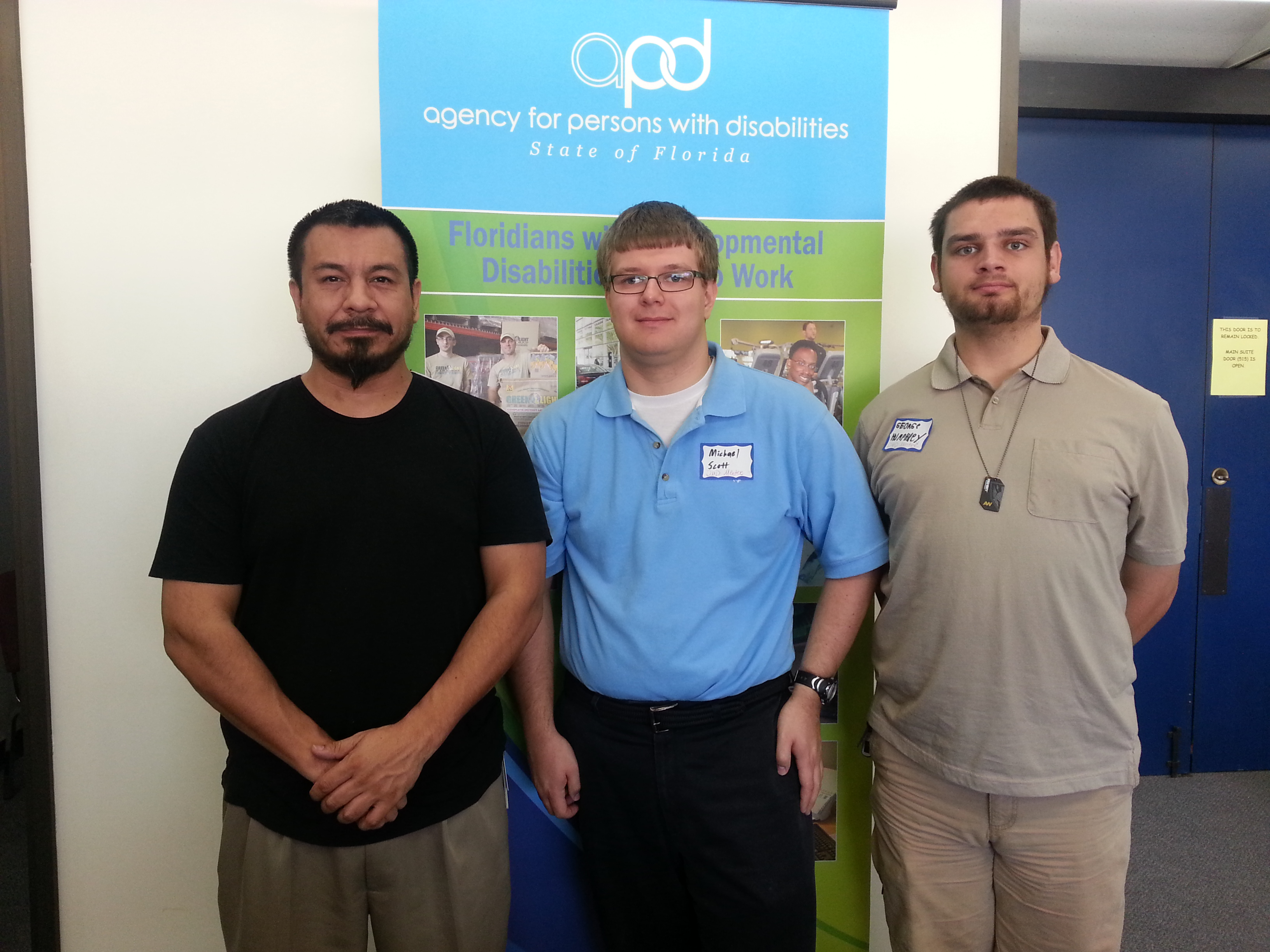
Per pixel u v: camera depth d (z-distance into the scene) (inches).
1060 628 45.1
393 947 44.1
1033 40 83.6
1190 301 92.1
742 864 46.3
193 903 60.2
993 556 45.9
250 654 41.1
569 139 57.3
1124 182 90.0
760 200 58.9
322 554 41.9
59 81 55.2
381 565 42.3
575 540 51.2
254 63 56.7
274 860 42.6
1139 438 45.9
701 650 47.0
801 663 53.2
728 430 49.0
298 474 42.5
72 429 57.0
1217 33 82.4
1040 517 45.3
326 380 44.6
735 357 59.7
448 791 44.1
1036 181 89.0
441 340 57.5
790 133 58.7
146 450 57.7
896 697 51.8
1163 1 76.2
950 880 49.7
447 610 43.5
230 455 43.0
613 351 59.2
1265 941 69.7
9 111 54.6
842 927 62.0
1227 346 92.7
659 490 48.3
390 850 43.1
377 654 42.1
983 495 46.4
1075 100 85.6
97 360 56.9
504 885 47.8
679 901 49.8
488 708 47.8
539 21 56.5
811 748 48.3
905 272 62.3
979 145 61.7
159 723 59.2
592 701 49.5
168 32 55.9
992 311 46.9
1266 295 92.6
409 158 56.1
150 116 56.1
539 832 58.8
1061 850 46.2
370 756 39.9
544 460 52.0
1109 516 45.3
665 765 46.8
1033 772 45.5
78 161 55.7
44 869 58.3
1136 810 90.8
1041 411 47.0
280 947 43.2
